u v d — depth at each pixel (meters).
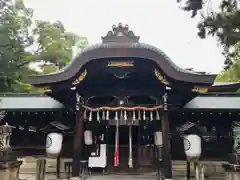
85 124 10.12
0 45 23.22
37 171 8.47
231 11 16.86
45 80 7.82
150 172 10.23
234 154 7.70
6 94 11.95
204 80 7.70
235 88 13.54
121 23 7.96
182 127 8.55
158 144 9.49
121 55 7.57
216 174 10.38
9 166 7.21
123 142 10.60
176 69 7.67
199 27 18.34
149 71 8.62
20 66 26.09
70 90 8.42
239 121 10.35
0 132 7.54
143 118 8.49
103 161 9.81
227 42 17.52
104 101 10.02
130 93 9.44
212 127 10.42
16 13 27.88
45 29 32.03
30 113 10.75
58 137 8.44
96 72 8.66
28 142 10.66
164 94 8.39
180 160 10.28
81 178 8.30
